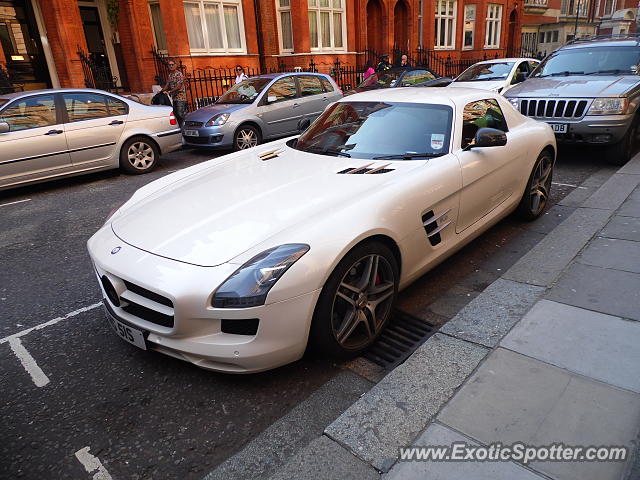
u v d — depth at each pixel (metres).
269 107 10.20
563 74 8.05
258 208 2.91
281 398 2.67
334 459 2.10
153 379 2.88
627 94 6.61
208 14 14.92
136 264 2.62
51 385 2.86
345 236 2.63
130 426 2.51
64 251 5.02
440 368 2.61
